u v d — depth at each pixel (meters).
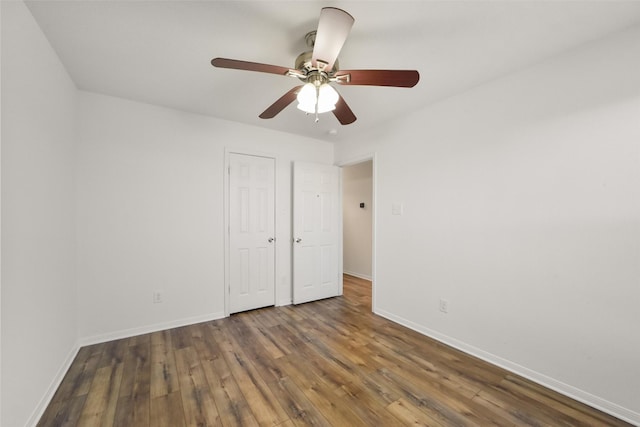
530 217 1.98
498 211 2.15
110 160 2.54
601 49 1.68
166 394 1.78
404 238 2.93
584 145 1.74
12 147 1.33
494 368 2.11
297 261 3.62
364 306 3.57
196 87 2.36
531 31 1.62
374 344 2.50
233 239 3.21
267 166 3.46
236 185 3.23
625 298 1.59
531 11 1.46
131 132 2.64
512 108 2.08
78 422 1.54
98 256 2.49
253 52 1.86
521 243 2.02
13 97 1.33
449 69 2.04
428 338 2.63
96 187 2.48
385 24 1.56
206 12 1.48
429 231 2.67
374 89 2.35
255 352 2.34
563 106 1.83
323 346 2.45
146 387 1.85
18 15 1.37
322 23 1.18
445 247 2.53
